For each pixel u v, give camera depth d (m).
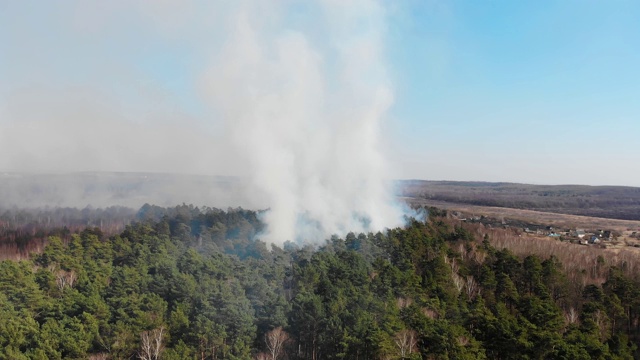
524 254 124.19
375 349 62.75
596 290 87.69
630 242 190.00
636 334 79.69
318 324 70.12
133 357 67.38
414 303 74.62
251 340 68.19
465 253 112.00
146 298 73.31
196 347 67.06
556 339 62.47
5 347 60.19
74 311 70.56
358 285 81.00
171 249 100.88
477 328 70.50
